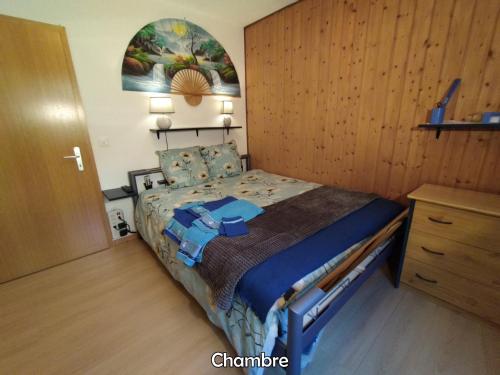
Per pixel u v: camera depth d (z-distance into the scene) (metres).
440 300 1.62
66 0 1.96
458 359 1.26
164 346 1.39
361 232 1.50
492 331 1.41
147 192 2.44
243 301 1.12
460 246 1.46
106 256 2.36
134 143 2.54
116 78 2.32
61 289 1.89
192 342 1.41
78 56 2.09
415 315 1.54
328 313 1.17
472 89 1.61
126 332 1.49
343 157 2.48
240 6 2.60
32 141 1.96
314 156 2.76
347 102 2.33
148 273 2.08
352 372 1.21
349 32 2.16
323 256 1.24
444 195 1.60
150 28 2.42
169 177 2.57
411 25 1.81
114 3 2.19
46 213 2.10
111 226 2.52
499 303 1.37
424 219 1.58
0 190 1.88
